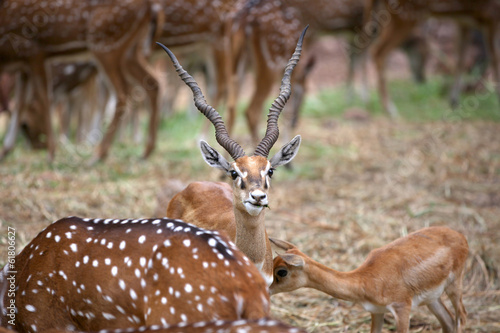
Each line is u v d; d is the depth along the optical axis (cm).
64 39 1366
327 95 2364
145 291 500
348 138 1744
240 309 475
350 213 1154
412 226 1082
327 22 1988
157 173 1357
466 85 2333
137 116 1728
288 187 1314
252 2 1391
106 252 531
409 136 1761
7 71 1382
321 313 787
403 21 1980
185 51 1512
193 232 509
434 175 1388
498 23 1969
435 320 780
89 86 1695
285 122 1619
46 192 1180
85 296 532
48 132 1391
